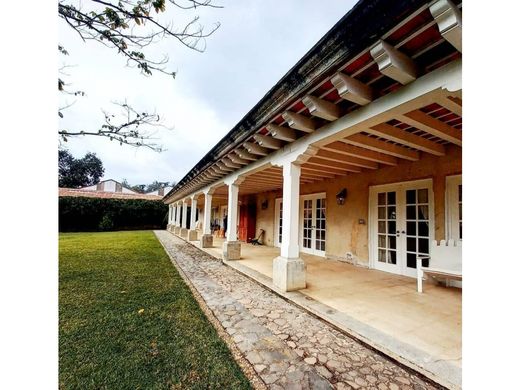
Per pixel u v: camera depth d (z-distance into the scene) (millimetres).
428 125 3225
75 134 2432
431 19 1774
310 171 6293
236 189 6992
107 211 20891
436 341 2451
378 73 2443
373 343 2426
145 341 2498
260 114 3684
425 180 4949
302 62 2533
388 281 4734
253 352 2355
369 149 4531
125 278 4871
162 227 23188
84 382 1896
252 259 7043
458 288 4238
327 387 1888
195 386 1875
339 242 6793
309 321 3057
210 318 3119
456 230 4465
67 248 9031
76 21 1925
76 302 3541
